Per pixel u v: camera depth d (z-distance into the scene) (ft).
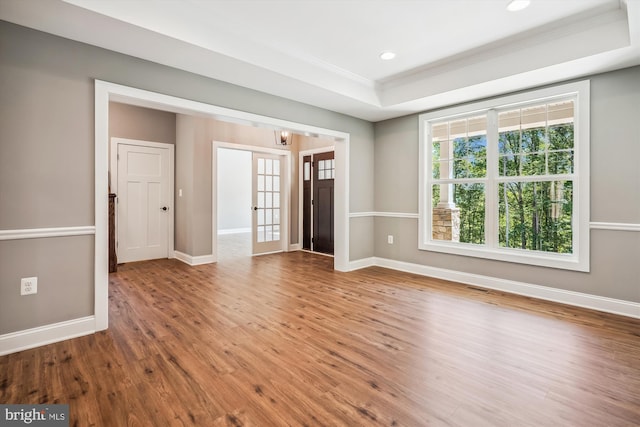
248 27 8.94
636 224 9.43
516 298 11.27
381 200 16.43
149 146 18.03
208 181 17.72
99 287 8.36
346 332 8.41
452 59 11.10
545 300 11.06
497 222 12.57
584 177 10.23
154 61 9.09
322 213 20.76
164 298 11.26
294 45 9.98
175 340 7.89
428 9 8.13
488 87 11.27
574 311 9.95
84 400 5.51
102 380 6.13
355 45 10.02
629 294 9.56
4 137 7.14
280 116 12.26
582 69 9.68
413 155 14.99
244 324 8.93
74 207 8.01
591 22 8.59
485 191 12.86
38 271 7.58
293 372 6.46
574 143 10.59
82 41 7.98
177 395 5.67
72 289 8.03
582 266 10.30
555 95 10.83
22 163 7.34
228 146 18.61
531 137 11.73
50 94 7.64
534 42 9.59
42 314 7.63
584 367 6.64
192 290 12.26
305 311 9.98
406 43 9.92
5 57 7.12
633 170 9.48
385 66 11.64
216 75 10.13
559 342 7.80
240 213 34.53
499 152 12.55
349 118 15.26
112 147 16.83
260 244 20.38
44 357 7.00
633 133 9.46
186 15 7.97
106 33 7.59
